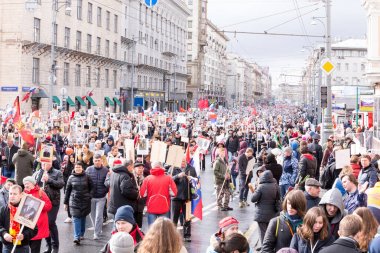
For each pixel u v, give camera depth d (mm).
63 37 53531
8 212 8344
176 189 11250
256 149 29094
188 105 118000
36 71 48875
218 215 15234
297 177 13914
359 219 5578
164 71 90125
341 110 52531
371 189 7609
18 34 45531
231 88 178125
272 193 9672
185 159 13141
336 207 6477
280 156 16125
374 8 31328
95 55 60281
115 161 12672
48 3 49844
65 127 25531
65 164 15547
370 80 31953
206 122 39594
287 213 6668
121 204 10703
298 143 18406
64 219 14172
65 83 54562
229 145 24266
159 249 4766
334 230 6441
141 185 11422
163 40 93375
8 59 45875
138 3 78375
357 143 16641
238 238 5094
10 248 8336
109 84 67062
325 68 25891
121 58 72125
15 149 17375
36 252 9031
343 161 12602
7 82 45906
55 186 10484
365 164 10414
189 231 11938
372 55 31688
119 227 6285
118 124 30781
